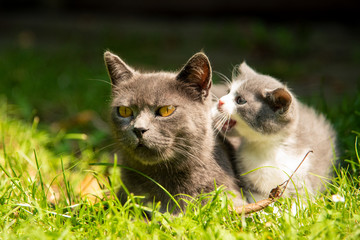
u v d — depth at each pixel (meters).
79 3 16.38
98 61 9.93
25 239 2.93
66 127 6.35
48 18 15.50
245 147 4.41
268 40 11.31
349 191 3.48
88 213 3.34
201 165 3.83
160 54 11.20
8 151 4.70
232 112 4.29
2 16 15.81
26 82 7.96
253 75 4.69
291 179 3.73
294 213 3.59
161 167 3.79
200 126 3.83
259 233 3.16
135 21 14.80
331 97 7.42
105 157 4.92
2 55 10.04
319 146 4.42
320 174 4.16
